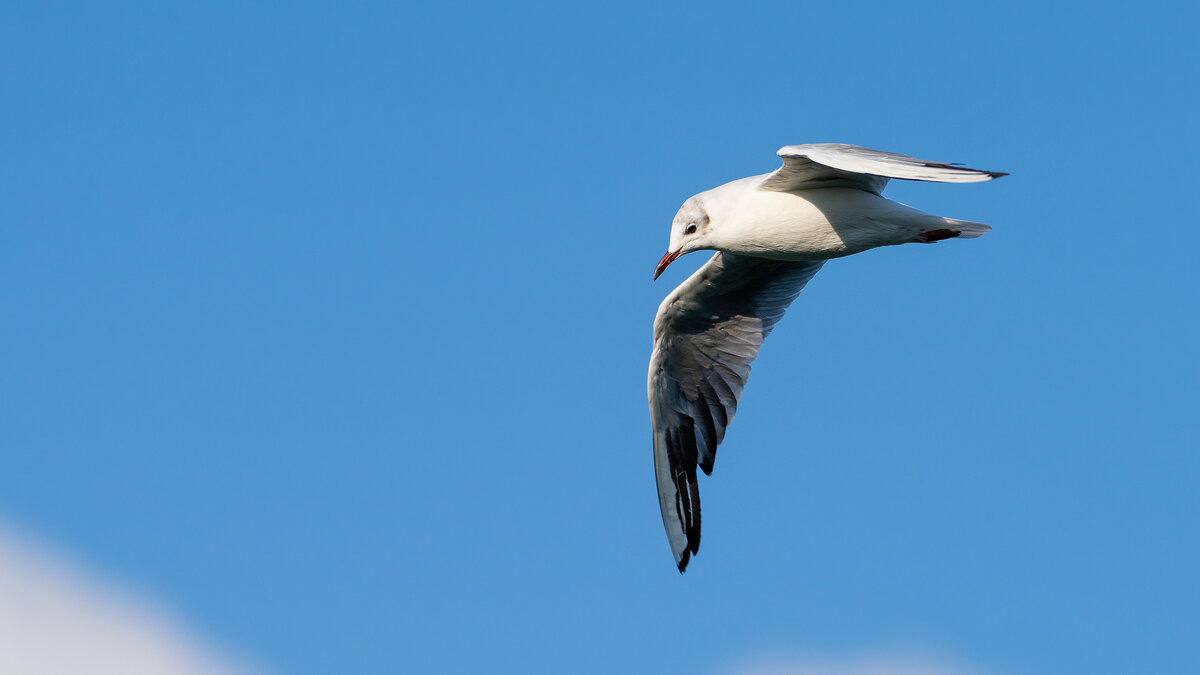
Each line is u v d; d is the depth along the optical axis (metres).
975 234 11.86
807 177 11.85
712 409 15.49
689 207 12.45
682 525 15.89
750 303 14.82
